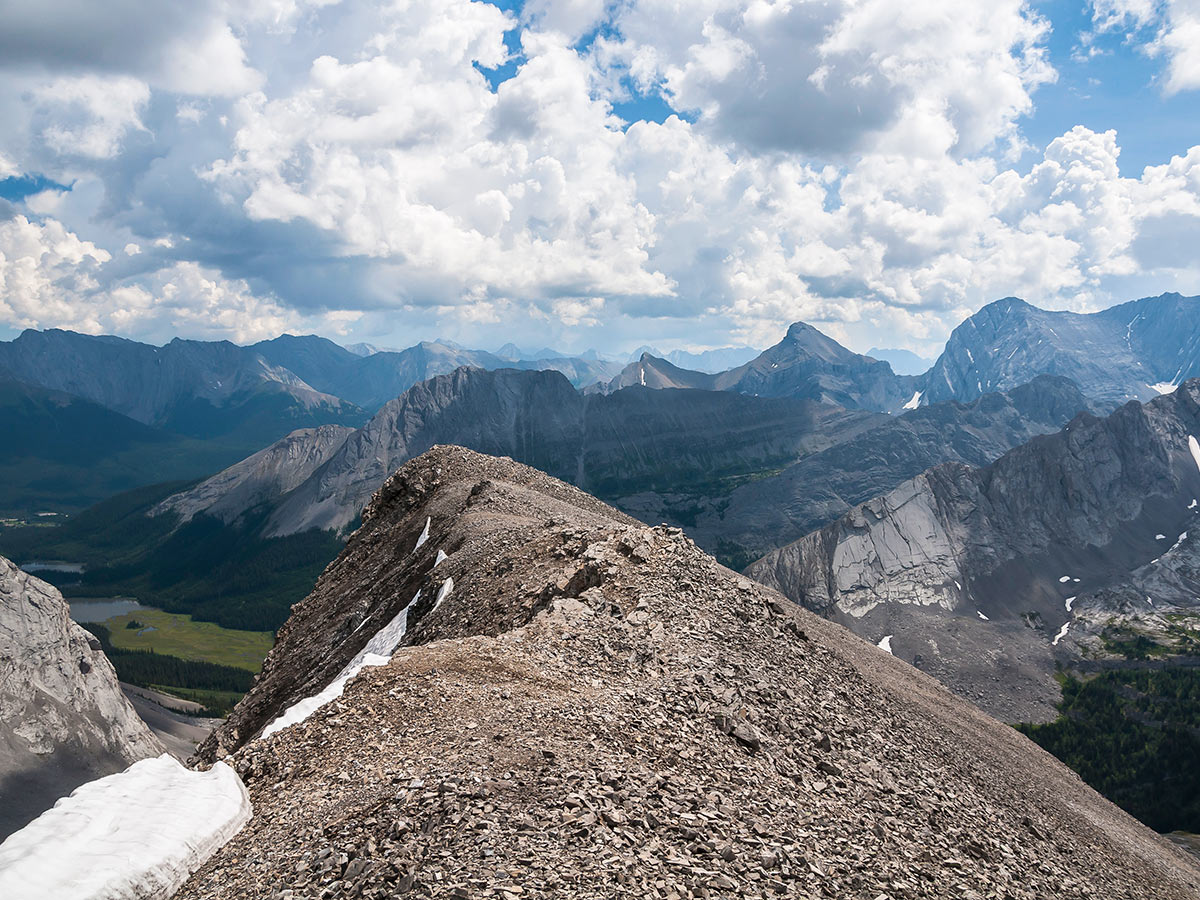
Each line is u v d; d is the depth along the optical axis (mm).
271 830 15898
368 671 23844
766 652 32594
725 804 17969
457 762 17266
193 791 16969
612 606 31344
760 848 16281
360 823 14711
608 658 26922
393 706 21453
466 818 14375
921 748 33656
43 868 13016
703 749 21219
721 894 13719
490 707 21188
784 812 19297
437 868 12703
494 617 37188
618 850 14141
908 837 22188
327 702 23297
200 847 15367
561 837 14242
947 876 20234
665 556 37594
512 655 25625
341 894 12359
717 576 37844
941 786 29828
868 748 28781
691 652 28641
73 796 15461
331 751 19594
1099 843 38062
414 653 25312
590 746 19172
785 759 23438
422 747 18766
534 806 15336
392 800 15305
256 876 13852
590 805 15531
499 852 13359
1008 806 33562
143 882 13797
